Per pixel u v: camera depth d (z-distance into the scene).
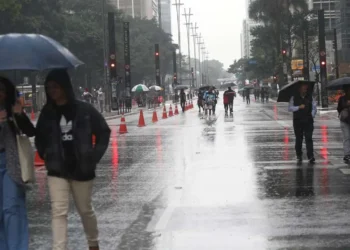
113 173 16.33
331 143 22.73
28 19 72.38
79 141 7.39
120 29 114.81
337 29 127.25
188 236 9.21
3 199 7.43
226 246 8.55
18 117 7.55
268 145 22.66
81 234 9.49
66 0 107.81
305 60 73.75
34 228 9.98
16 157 7.46
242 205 11.51
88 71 100.06
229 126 33.88
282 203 11.59
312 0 141.12
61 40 83.19
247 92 79.69
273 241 8.75
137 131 32.41
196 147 22.80
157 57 90.06
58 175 7.41
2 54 7.13
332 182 13.92
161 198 12.47
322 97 55.50
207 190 13.30
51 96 7.43
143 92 90.56
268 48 122.94
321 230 9.34
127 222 10.26
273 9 94.44
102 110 67.19
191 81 174.00
